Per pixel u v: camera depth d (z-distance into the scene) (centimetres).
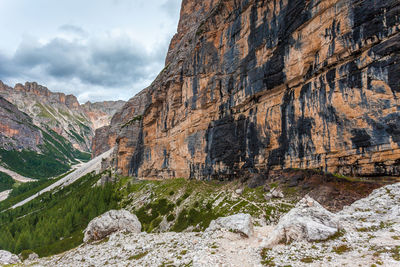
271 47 5138
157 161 10306
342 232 1775
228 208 4741
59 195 14800
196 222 5031
